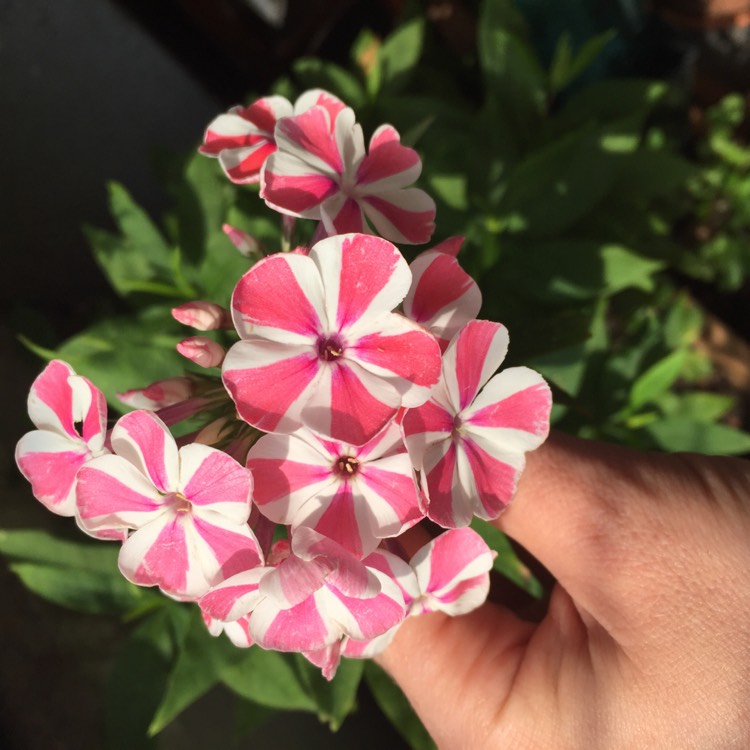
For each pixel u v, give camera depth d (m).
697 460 0.14
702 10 0.31
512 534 0.15
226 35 0.29
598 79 0.28
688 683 0.13
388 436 0.11
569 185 0.19
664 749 0.13
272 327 0.11
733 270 0.31
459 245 0.12
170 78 0.30
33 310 0.27
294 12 0.30
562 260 0.19
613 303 0.26
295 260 0.11
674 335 0.22
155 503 0.11
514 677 0.15
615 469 0.14
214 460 0.11
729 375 0.31
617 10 0.28
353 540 0.11
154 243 0.20
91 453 0.12
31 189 0.28
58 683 0.25
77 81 0.29
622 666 0.14
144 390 0.13
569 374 0.19
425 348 0.11
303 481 0.11
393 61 0.22
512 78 0.21
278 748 0.24
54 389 0.12
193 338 0.12
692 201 0.31
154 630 0.18
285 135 0.12
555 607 0.15
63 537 0.18
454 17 0.30
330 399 0.11
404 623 0.15
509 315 0.19
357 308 0.11
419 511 0.11
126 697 0.17
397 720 0.18
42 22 0.28
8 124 0.28
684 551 0.14
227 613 0.11
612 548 0.14
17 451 0.12
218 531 0.11
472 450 0.12
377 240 0.10
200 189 0.18
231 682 0.16
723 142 0.31
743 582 0.13
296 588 0.10
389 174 0.13
